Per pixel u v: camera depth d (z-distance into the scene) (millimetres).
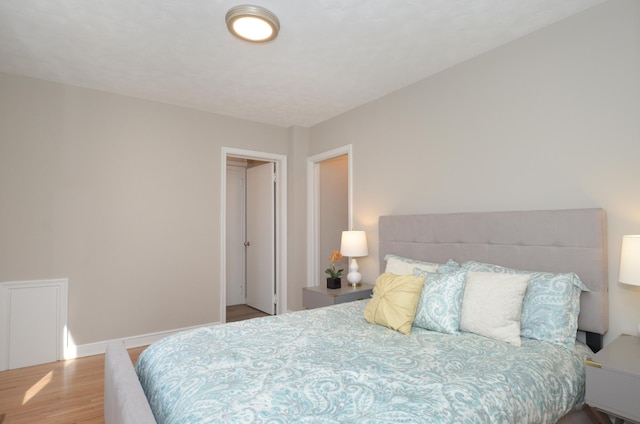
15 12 2115
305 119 4223
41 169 3064
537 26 2279
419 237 2932
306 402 1150
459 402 1169
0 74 2922
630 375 1399
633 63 1915
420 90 3092
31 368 2910
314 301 3371
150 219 3570
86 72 2951
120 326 3389
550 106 2246
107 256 3340
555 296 1853
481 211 2600
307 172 4520
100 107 3336
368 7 2074
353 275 3494
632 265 1686
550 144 2240
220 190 4012
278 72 2951
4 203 2912
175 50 2586
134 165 3496
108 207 3355
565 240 2059
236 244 5477
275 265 4691
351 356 1575
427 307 2041
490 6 2068
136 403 1187
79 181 3225
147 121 3576
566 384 1519
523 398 1304
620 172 1951
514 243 2297
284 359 1529
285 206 4535
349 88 3277
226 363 1478
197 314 3822
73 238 3186
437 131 2936
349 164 3832
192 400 1169
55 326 3080
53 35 2379
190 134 3826
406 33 2355
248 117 4141
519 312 1867
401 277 2209
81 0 2006
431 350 1658
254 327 2035
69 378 2719
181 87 3270
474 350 1659
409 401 1153
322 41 2453
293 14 2137
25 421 2121
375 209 3514
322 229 4625
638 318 1883
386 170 3400
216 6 2062
